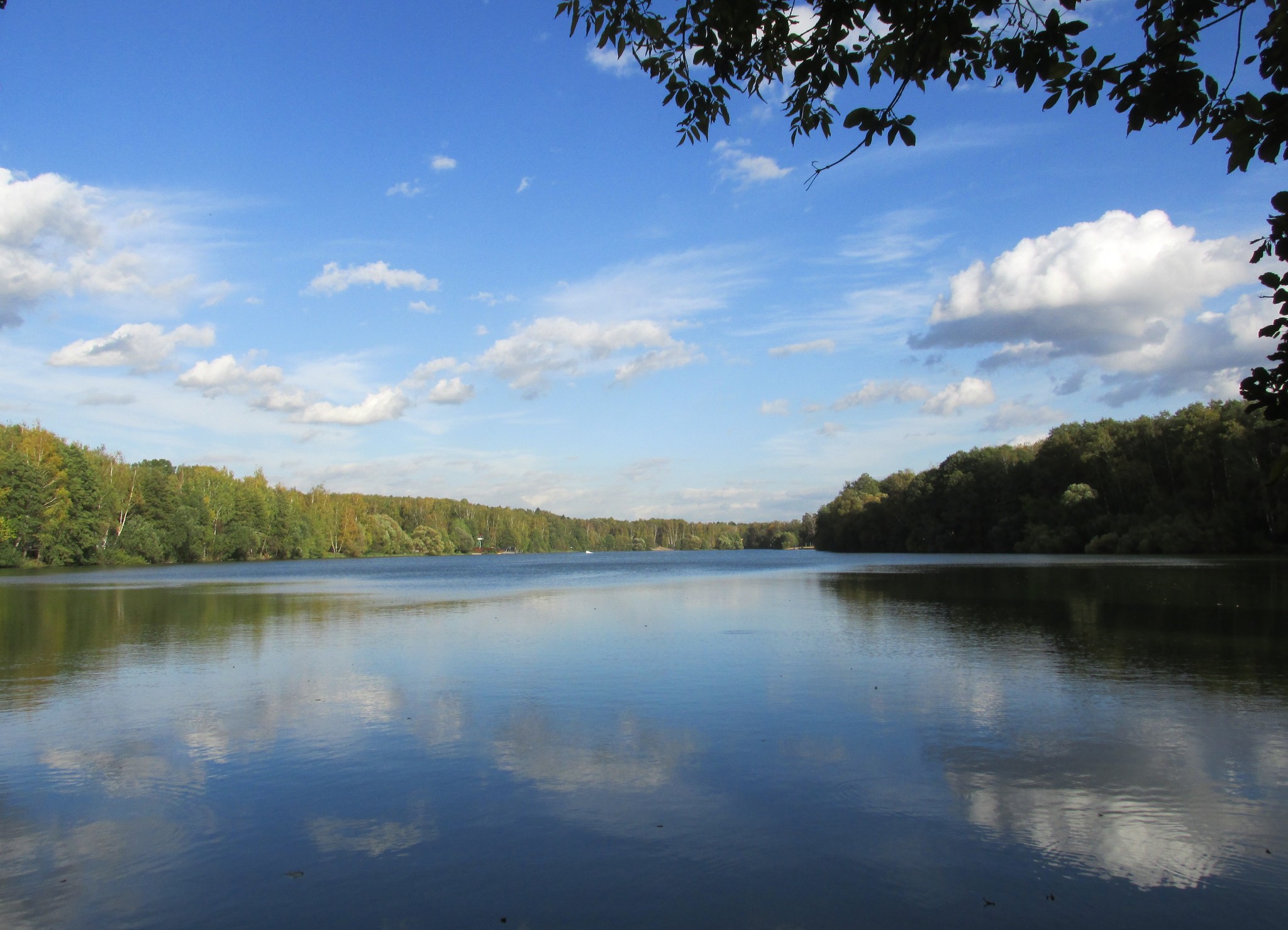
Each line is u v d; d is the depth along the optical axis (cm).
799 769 1182
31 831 983
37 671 2094
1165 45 602
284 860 891
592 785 1123
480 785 1127
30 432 10212
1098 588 4288
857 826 967
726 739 1343
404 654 2358
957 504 12019
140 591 5500
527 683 1853
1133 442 9250
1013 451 11969
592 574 8662
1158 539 8300
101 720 1527
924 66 672
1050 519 10150
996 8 632
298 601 4569
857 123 682
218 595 5103
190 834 969
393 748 1320
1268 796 1052
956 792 1080
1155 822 968
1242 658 2067
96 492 10525
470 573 9488
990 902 777
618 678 1914
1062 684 1762
